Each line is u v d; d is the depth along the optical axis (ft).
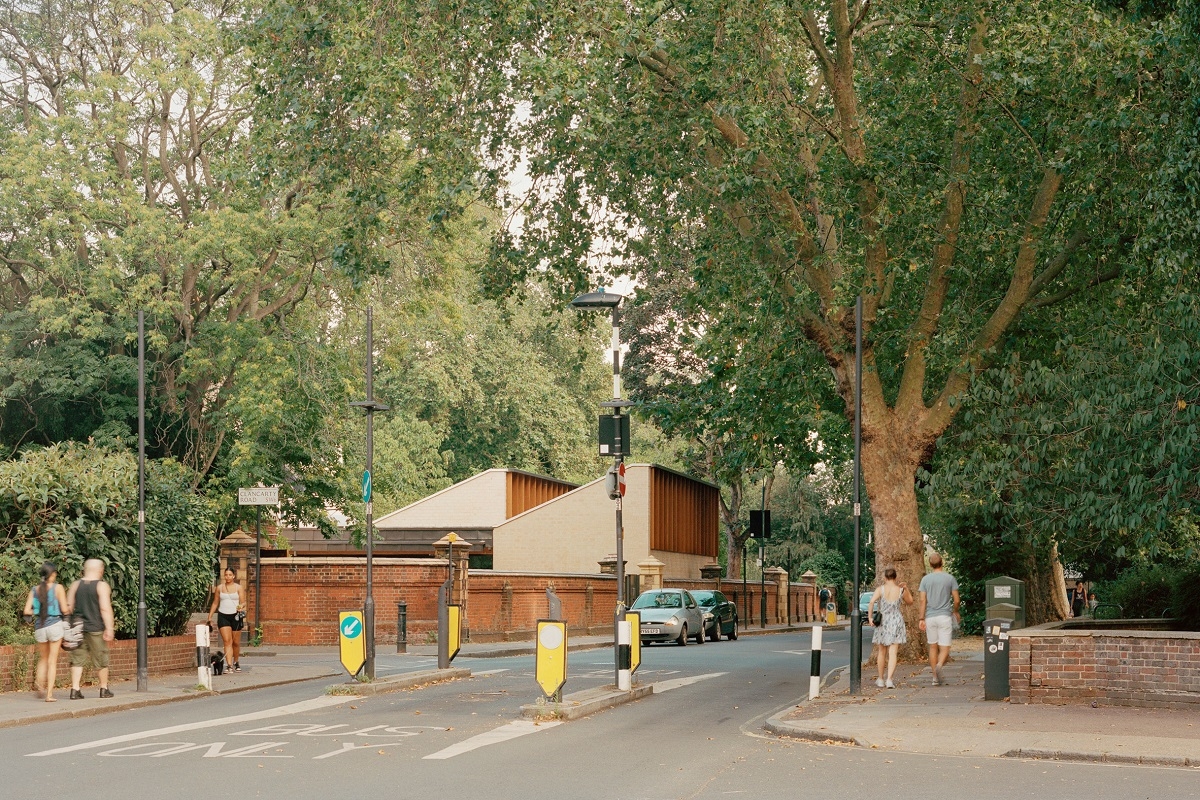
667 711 58.90
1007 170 75.61
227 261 118.21
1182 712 53.67
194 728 50.47
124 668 74.43
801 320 80.59
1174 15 58.13
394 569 124.36
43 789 34.71
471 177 73.15
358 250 78.13
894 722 50.57
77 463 74.02
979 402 73.36
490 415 241.14
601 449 66.59
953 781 36.86
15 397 119.55
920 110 75.56
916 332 79.77
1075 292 82.07
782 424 91.76
